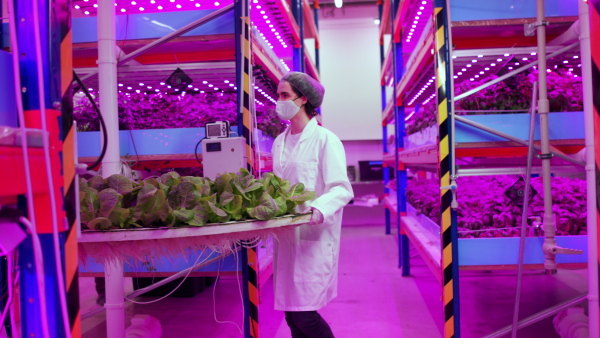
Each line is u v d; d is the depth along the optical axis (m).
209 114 2.74
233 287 3.98
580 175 2.55
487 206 2.47
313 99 2.09
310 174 1.99
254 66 2.82
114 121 2.17
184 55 3.26
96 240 1.34
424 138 3.05
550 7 2.30
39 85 0.84
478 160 3.77
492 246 2.23
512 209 2.42
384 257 5.02
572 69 2.91
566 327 2.35
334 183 1.89
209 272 2.41
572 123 2.26
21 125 0.81
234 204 1.54
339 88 8.31
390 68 6.10
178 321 3.07
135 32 2.60
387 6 5.33
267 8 3.59
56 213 0.92
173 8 3.12
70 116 1.01
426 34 2.80
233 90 3.24
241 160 2.28
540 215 2.38
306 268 1.89
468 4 2.28
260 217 1.48
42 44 0.94
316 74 6.08
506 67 2.41
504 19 2.28
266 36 4.34
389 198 6.53
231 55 3.22
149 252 1.46
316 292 1.88
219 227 1.41
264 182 1.66
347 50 8.29
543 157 2.16
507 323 2.86
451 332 2.21
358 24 8.26
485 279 3.99
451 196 2.21
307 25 6.16
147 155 2.55
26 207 0.93
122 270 2.22
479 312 3.09
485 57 2.88
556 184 2.74
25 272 0.96
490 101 2.35
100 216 1.39
